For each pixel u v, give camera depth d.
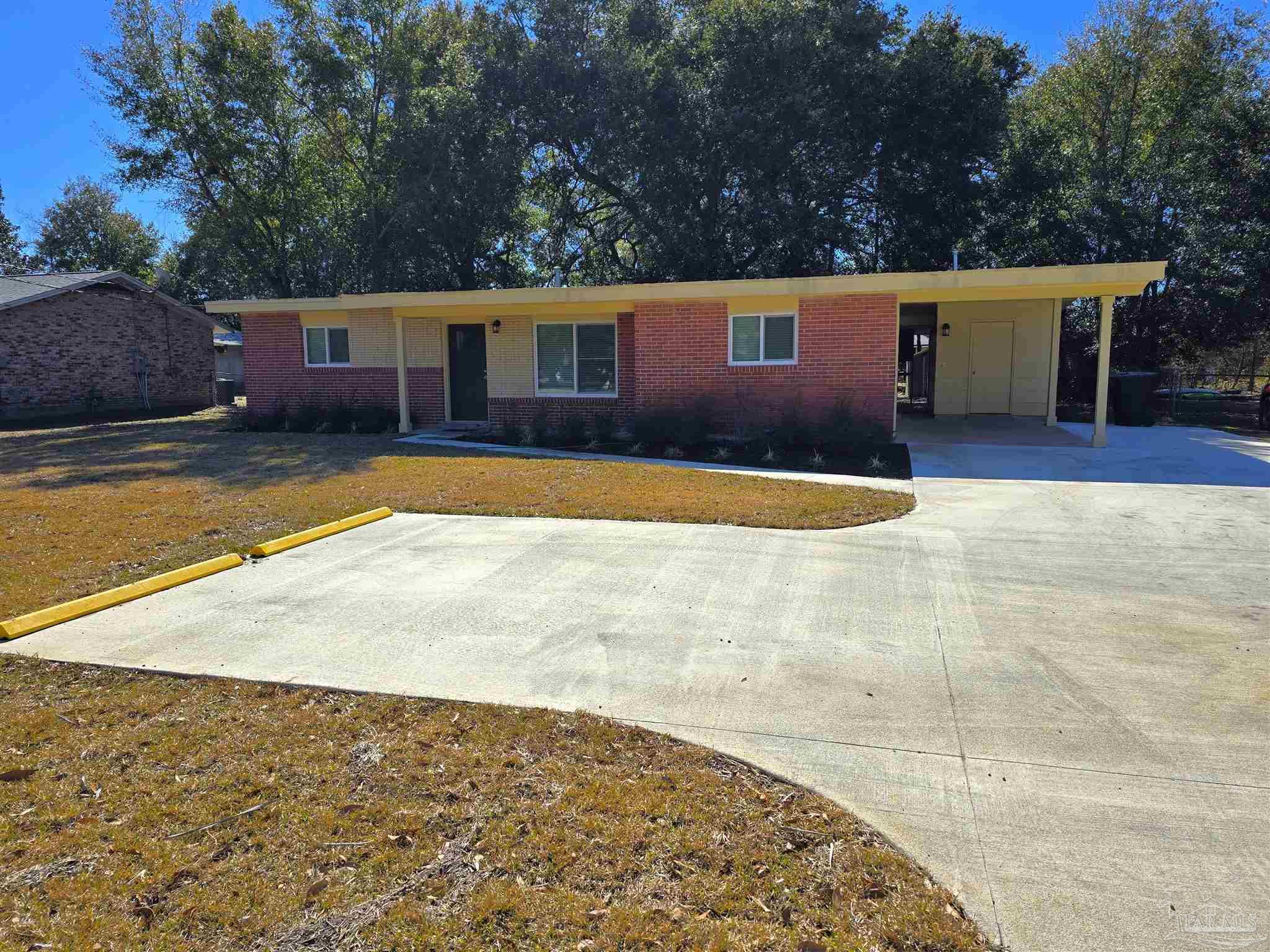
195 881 2.76
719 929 2.54
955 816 3.14
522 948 2.46
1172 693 4.18
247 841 2.98
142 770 3.48
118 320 24.55
